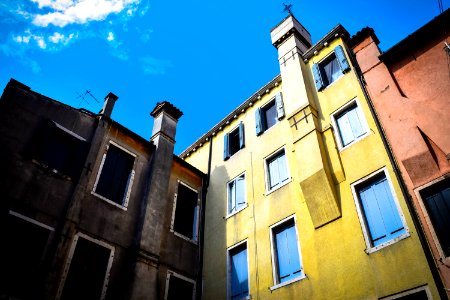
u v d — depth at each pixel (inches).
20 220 353.1
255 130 577.0
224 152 605.9
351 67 483.2
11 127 385.1
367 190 378.0
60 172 404.8
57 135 428.1
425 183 325.7
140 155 507.2
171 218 501.0
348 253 350.9
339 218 378.0
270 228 448.1
